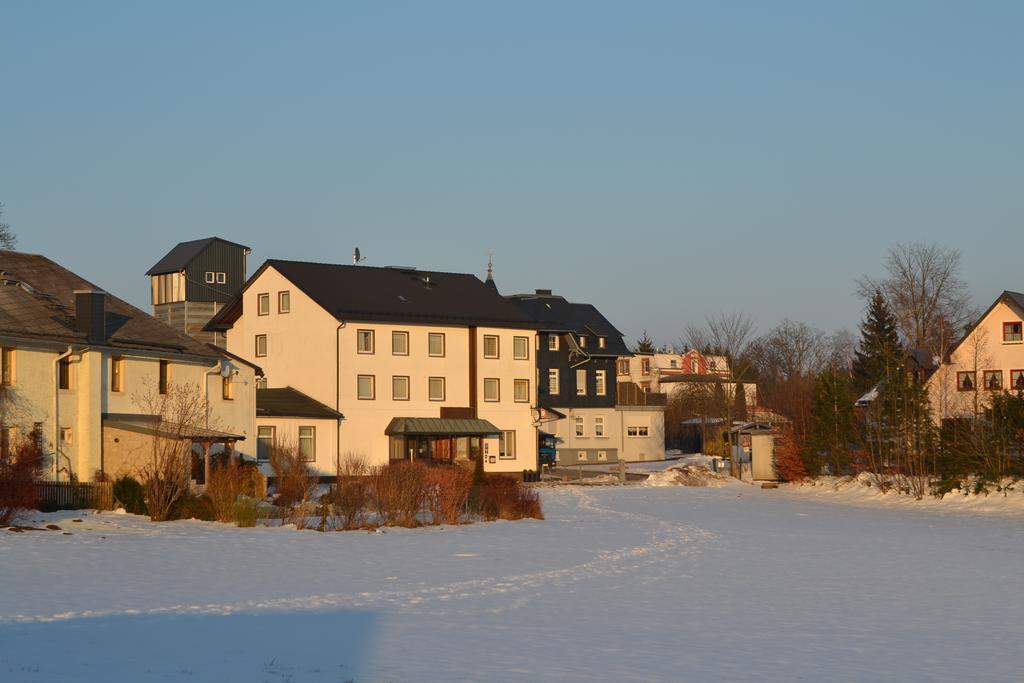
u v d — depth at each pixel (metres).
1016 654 21.25
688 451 132.12
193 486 52.44
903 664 20.16
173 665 18.58
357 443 80.69
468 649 20.73
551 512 59.22
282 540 40.28
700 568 35.22
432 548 39.31
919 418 72.94
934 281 118.94
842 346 165.88
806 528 51.84
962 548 43.09
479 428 85.19
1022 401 67.25
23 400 49.81
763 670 19.42
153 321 61.09
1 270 56.91
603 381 111.19
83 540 37.41
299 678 17.81
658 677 18.66
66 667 18.12
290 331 82.94
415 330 84.31
